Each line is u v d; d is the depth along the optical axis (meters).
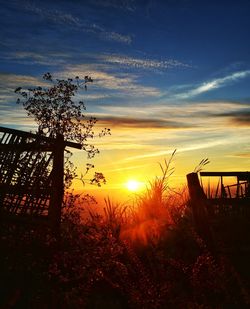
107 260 5.60
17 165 6.14
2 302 4.61
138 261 5.82
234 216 6.68
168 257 6.12
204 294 5.34
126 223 7.54
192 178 6.67
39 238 5.87
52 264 5.51
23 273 5.30
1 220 6.07
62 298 4.89
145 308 4.94
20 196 6.10
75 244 5.91
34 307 4.65
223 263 5.91
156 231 6.95
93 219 6.80
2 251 5.68
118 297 5.22
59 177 6.01
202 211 6.49
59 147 6.07
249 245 6.47
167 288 5.26
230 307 5.08
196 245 6.49
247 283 5.52
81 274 5.26
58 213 5.93
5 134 6.18
